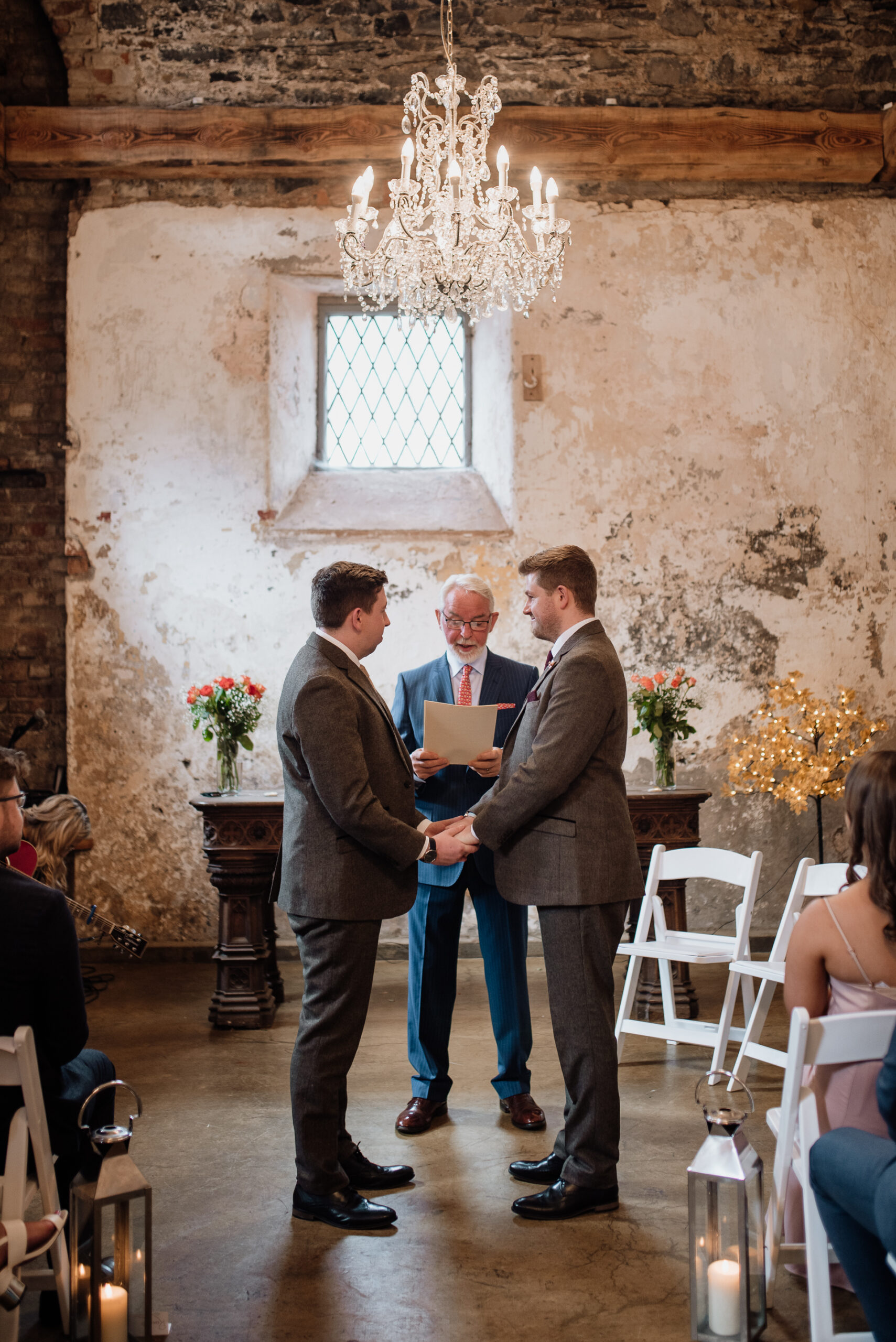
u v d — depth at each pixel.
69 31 5.96
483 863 3.19
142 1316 2.02
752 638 6.08
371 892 2.56
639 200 6.10
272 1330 2.15
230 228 6.01
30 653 6.20
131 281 5.98
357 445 6.43
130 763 5.92
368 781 2.58
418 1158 3.04
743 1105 3.48
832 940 2.01
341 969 2.57
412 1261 2.43
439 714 3.07
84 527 5.95
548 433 6.03
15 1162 1.91
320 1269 2.40
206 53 6.02
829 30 6.20
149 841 5.90
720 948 3.86
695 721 6.05
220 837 4.52
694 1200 2.07
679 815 4.77
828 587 6.12
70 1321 1.98
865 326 6.16
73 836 4.24
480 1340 2.11
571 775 2.54
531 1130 3.25
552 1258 2.44
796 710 6.08
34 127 5.87
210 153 5.88
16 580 6.21
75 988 2.12
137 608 5.94
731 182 6.14
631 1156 3.05
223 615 5.96
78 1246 1.96
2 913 2.06
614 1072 2.62
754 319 6.11
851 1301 2.22
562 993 2.60
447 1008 3.31
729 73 6.18
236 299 6.00
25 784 5.93
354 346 6.43
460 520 6.08
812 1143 1.90
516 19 6.11
